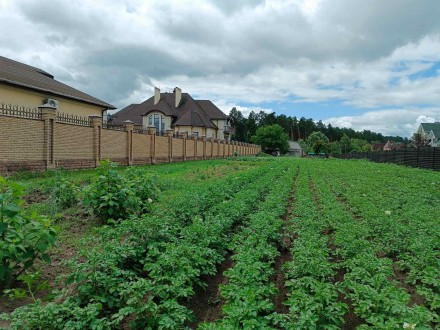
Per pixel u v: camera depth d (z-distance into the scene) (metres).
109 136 19.34
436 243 5.41
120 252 4.15
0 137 12.56
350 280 4.02
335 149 94.75
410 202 9.47
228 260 5.48
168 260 3.97
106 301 3.54
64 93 24.12
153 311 3.13
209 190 8.86
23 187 3.89
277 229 6.08
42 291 4.11
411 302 4.21
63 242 5.80
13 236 3.68
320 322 3.29
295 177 17.61
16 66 24.52
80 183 10.84
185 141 31.50
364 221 7.13
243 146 55.78
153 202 7.86
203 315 3.97
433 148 23.12
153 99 57.47
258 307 3.25
